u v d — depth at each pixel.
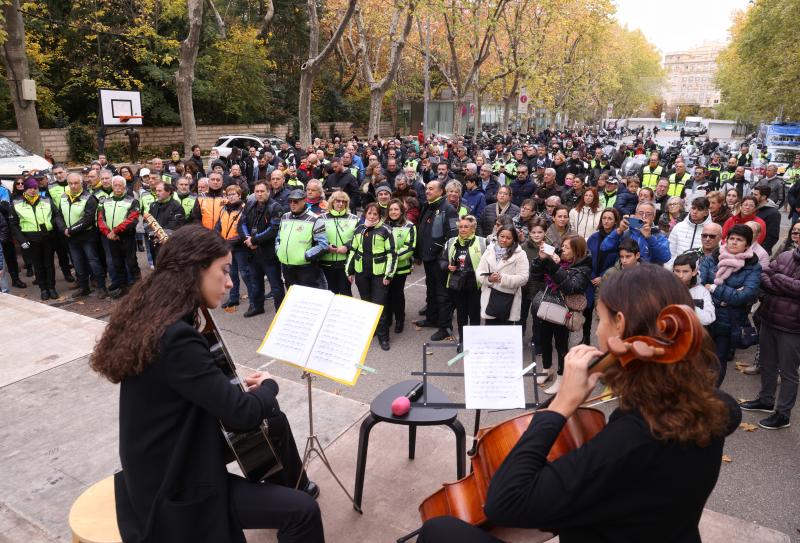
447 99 40.22
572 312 5.27
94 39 24.22
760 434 4.71
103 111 20.42
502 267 5.82
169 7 24.56
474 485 2.02
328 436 3.88
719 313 4.85
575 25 32.41
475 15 21.83
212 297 1.88
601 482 1.19
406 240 6.71
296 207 6.86
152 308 1.75
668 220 8.23
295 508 1.92
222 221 7.57
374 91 20.92
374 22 29.23
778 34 24.06
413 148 19.94
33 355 5.15
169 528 1.77
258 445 2.03
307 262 6.83
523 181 10.18
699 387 1.19
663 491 1.20
